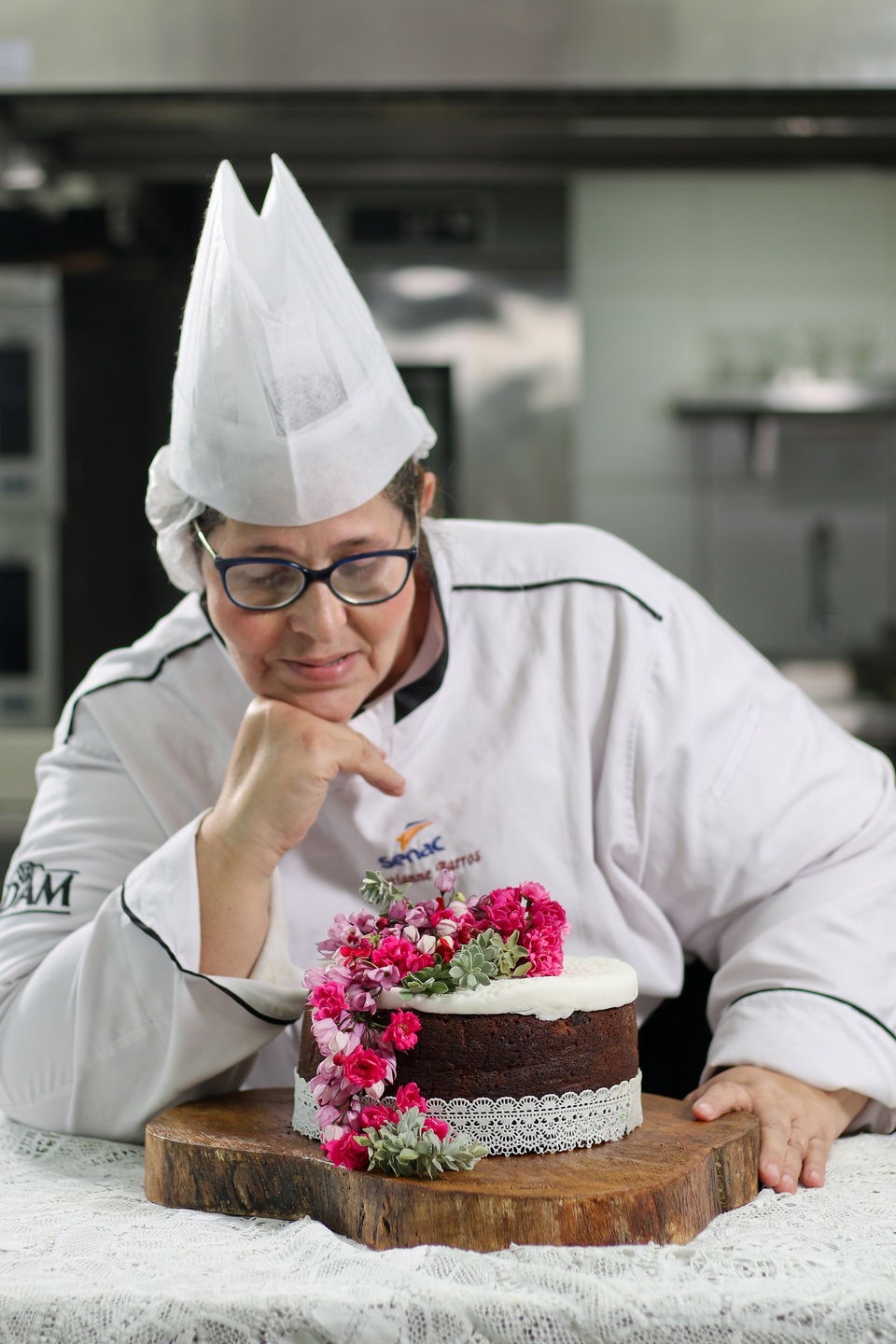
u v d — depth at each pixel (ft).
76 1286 2.15
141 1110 3.07
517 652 3.55
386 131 6.32
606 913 3.43
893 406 12.50
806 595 13.37
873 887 3.27
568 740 3.50
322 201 11.52
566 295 11.60
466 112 5.98
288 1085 3.52
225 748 3.55
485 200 11.53
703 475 13.30
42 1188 2.80
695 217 13.17
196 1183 2.61
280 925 3.10
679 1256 2.25
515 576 3.66
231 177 3.01
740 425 13.26
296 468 2.82
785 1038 3.01
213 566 3.05
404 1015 2.51
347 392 2.89
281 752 2.99
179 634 3.73
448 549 3.67
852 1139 3.11
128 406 10.96
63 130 6.29
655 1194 2.33
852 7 5.37
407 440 3.03
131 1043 3.03
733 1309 2.04
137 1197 2.73
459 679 3.52
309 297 2.89
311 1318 2.04
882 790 3.55
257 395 2.81
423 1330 2.03
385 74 5.43
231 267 2.84
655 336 13.21
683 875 3.45
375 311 11.57
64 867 3.43
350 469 2.87
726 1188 2.57
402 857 3.43
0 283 10.80
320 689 3.02
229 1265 2.26
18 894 3.46
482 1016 2.55
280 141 6.76
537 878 3.43
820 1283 2.13
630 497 13.33
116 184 9.30
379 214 11.55
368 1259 2.21
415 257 11.55
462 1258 2.21
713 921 3.52
